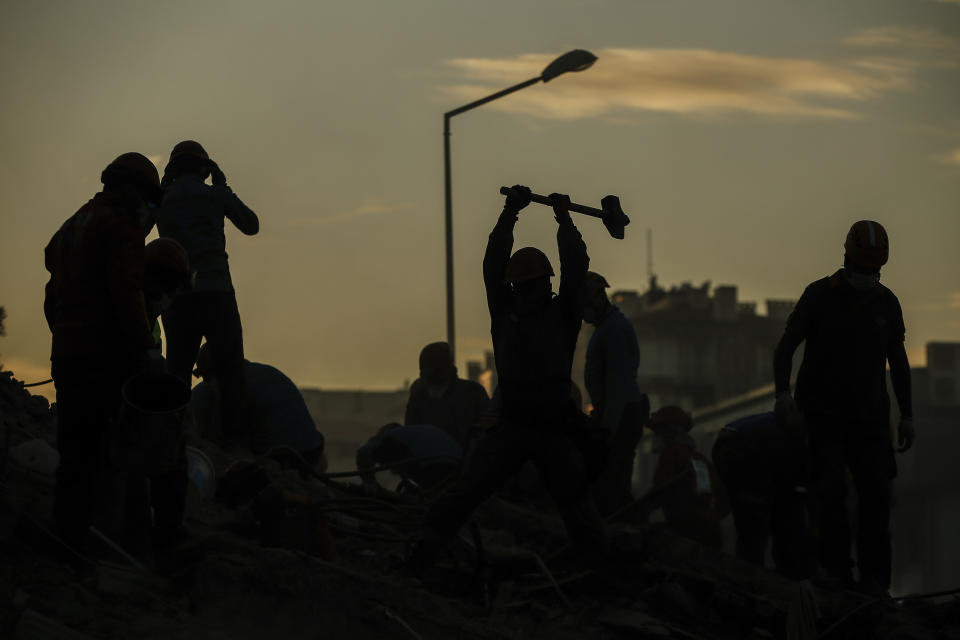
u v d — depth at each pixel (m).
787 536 15.67
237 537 12.19
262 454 16.02
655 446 18.14
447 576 12.84
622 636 12.02
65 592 9.53
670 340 148.12
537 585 13.05
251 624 10.11
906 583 111.19
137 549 10.97
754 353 149.38
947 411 126.12
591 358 16.55
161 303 11.57
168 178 16.08
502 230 11.98
